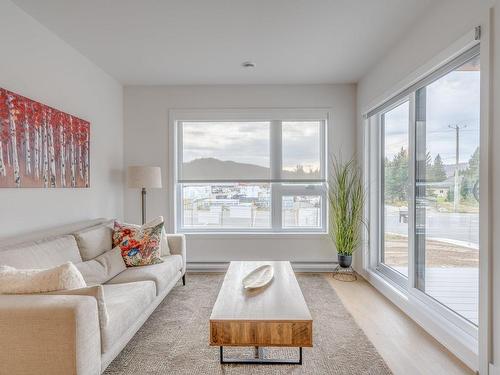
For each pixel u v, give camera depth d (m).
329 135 4.18
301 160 4.29
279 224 4.30
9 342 1.41
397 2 2.34
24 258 1.88
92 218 3.38
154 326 2.55
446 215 2.37
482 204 1.85
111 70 3.65
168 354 2.14
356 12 2.47
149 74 3.80
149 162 4.23
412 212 2.81
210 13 2.47
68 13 2.43
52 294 1.54
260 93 4.19
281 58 3.34
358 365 2.01
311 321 1.67
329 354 2.14
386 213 3.51
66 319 1.41
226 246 4.21
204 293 3.31
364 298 3.19
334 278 3.87
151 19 2.55
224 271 4.17
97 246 2.71
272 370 1.96
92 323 1.52
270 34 2.81
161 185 4.04
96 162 3.49
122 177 4.19
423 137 2.69
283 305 1.87
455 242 2.27
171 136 4.21
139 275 2.59
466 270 2.15
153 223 3.18
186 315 2.75
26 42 2.41
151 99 4.22
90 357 1.50
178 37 2.86
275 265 2.78
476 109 2.03
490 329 1.80
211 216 4.35
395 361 2.05
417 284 2.79
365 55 3.27
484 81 1.83
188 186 4.35
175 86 4.22
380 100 3.32
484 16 1.82
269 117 4.20
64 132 2.83
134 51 3.14
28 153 2.36
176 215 4.29
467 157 2.12
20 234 2.29
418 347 2.23
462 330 2.16
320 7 2.39
